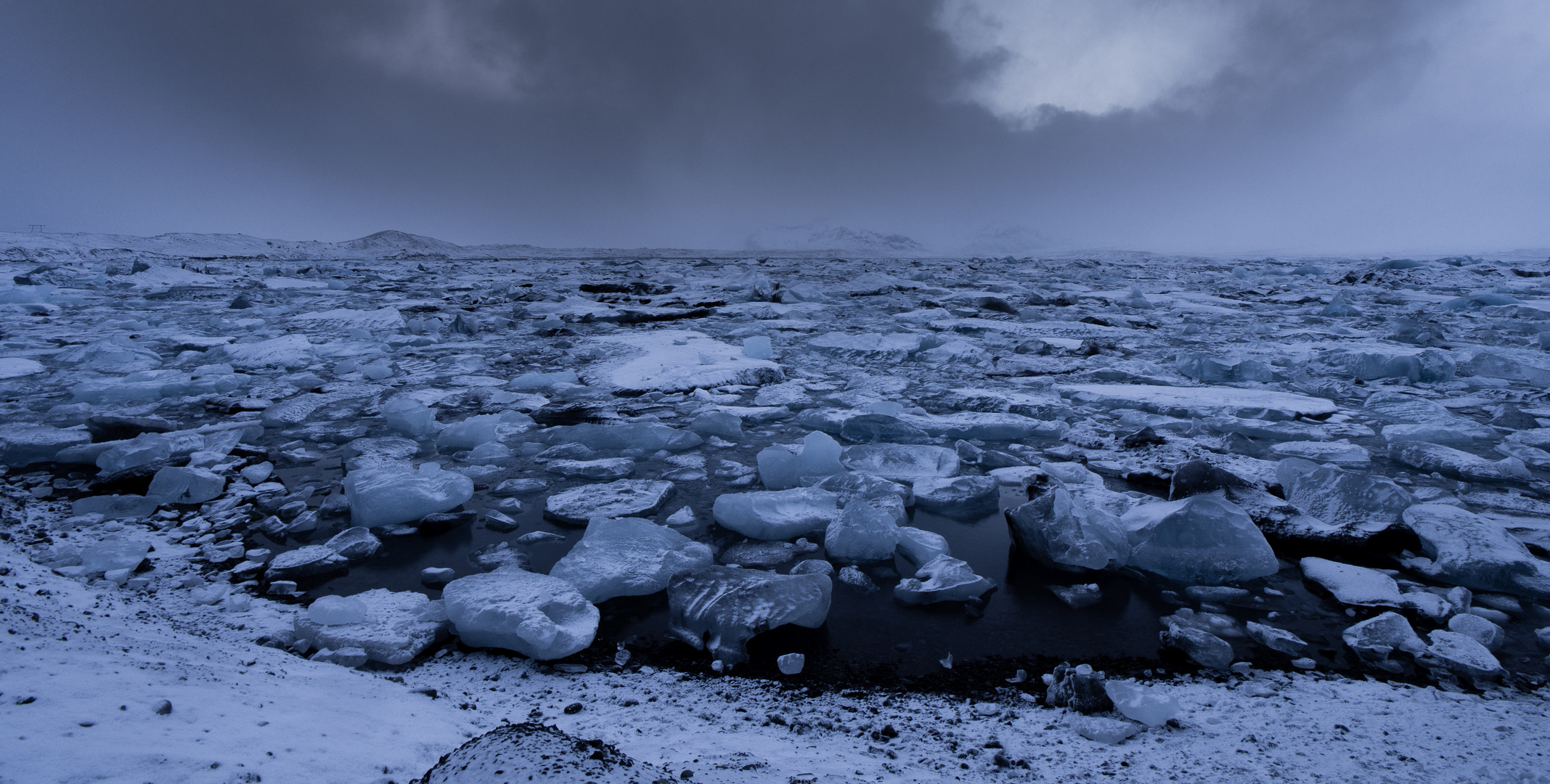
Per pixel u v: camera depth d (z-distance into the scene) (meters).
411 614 2.73
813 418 5.70
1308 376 7.45
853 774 1.77
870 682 2.40
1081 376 7.71
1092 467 4.73
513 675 2.42
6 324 10.73
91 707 1.42
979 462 4.92
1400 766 1.87
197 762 1.30
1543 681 2.40
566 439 5.21
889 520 3.50
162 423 5.21
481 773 1.19
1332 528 3.48
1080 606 2.94
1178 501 3.45
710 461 4.89
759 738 2.00
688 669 2.48
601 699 2.26
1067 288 18.80
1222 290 18.20
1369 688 2.35
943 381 7.52
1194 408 6.16
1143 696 2.14
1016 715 2.19
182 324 11.11
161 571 3.15
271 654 2.32
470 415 6.04
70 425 5.46
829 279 22.25
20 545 3.28
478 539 3.62
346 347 8.84
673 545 3.30
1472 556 3.13
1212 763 1.89
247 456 4.80
